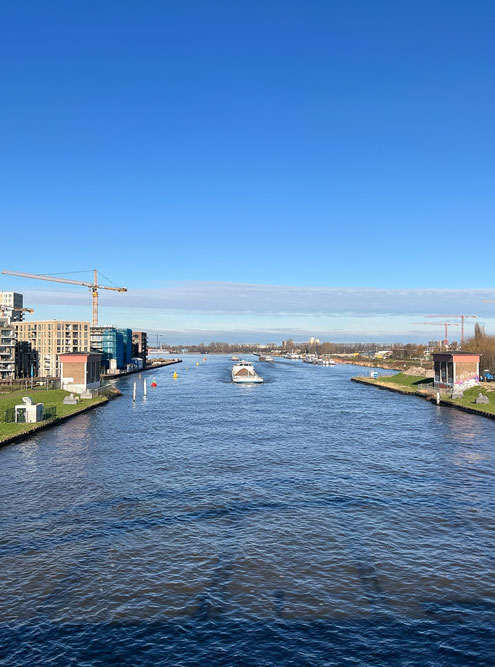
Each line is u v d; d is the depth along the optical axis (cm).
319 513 3722
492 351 16962
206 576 2759
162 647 2161
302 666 2048
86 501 3959
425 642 2195
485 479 4600
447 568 2853
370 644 2184
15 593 2570
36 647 2158
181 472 4831
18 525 3456
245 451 5756
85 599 2520
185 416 8600
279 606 2467
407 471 4881
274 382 16888
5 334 17750
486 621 2345
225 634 2250
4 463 5147
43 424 7156
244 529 3412
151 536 3288
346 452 5706
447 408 9544
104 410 9406
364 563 2916
